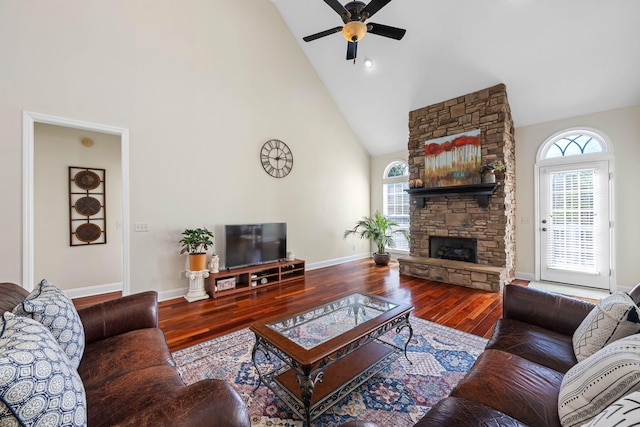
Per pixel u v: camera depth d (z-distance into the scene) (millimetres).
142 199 3404
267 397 1761
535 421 987
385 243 5965
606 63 3359
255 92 4484
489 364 1329
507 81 4000
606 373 890
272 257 4500
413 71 4461
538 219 4375
